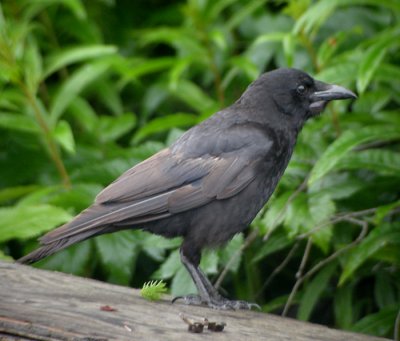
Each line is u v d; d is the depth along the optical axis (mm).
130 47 15648
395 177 11719
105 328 7629
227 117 10719
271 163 10492
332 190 11430
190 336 7691
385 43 10914
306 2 11852
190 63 13781
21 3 13703
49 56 14266
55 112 12289
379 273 12195
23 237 10656
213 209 10234
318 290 11727
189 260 10250
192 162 10289
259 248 12711
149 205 10000
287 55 11703
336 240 11922
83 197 11859
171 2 16000
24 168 13234
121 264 11750
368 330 11289
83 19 14547
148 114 14477
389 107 13531
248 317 8695
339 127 12008
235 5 14805
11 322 7457
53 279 8906
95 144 13414
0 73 11906
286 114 10773
